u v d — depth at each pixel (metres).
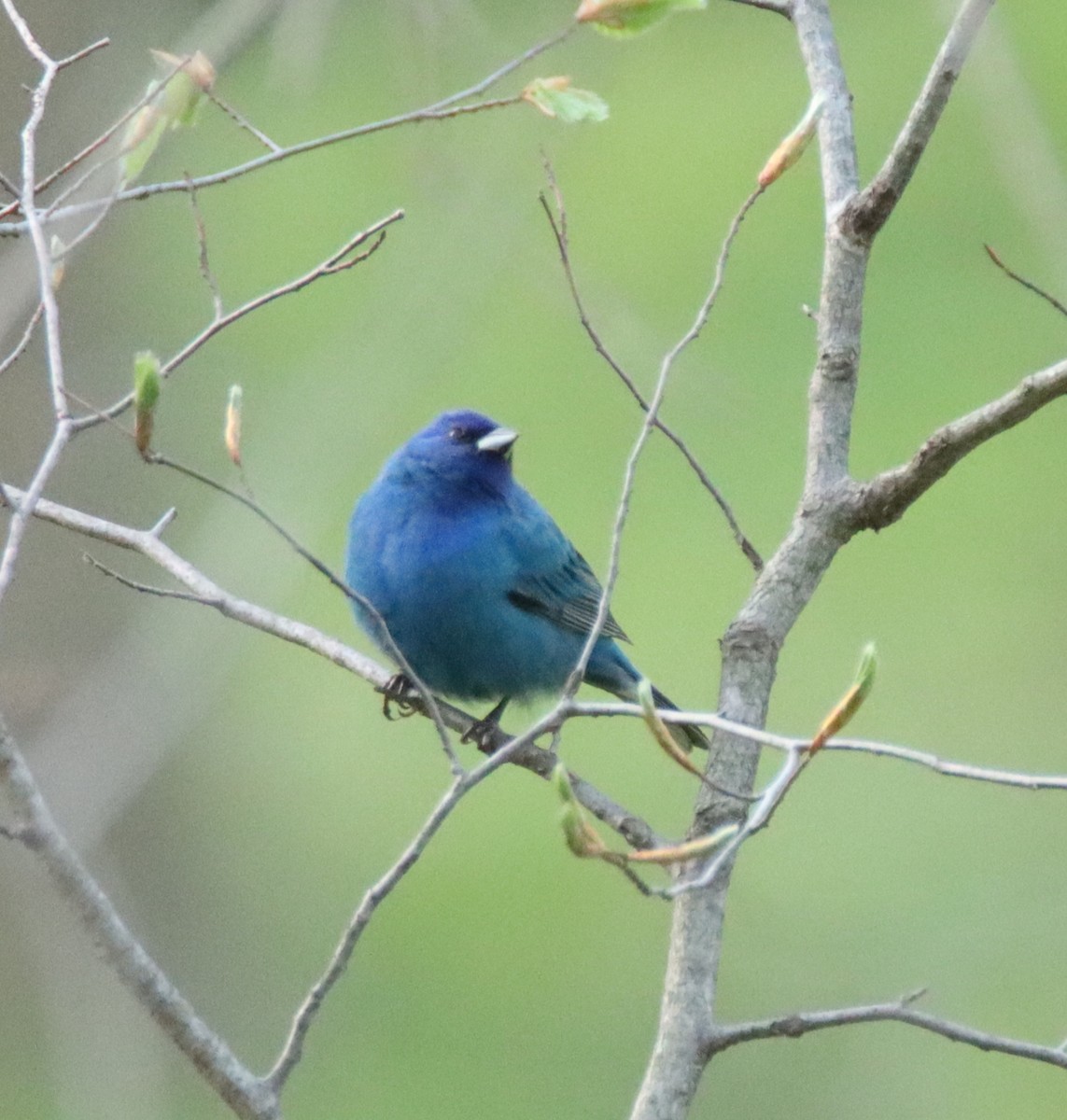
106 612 12.84
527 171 13.12
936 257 19.31
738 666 6.49
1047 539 18.47
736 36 18.66
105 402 13.43
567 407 18.30
